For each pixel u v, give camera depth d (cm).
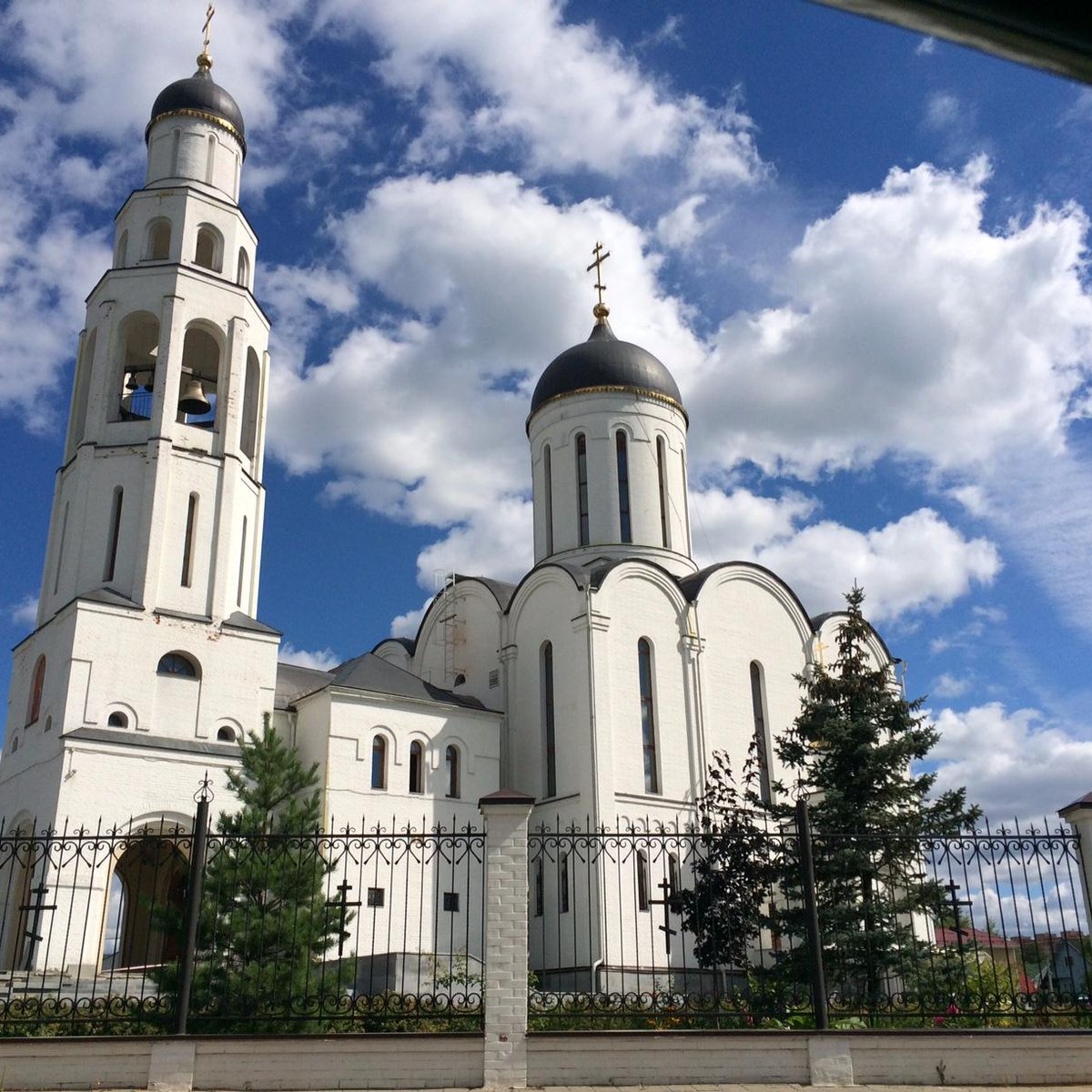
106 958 3012
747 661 3800
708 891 2233
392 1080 1338
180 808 2942
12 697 3294
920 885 2184
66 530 3291
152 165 3638
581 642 3466
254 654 3253
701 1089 1323
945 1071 1379
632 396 4147
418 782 3331
